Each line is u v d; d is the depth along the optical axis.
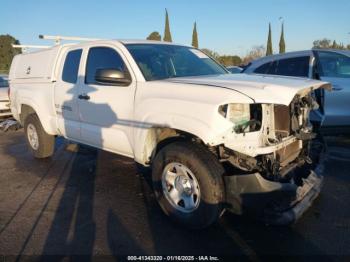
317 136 4.62
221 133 3.07
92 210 4.09
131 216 3.90
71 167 5.83
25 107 6.60
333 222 3.63
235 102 3.06
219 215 3.34
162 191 3.68
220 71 4.81
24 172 5.64
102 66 4.56
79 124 4.97
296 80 3.73
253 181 3.09
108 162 6.02
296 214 3.17
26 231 3.62
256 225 3.60
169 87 3.61
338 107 6.02
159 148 3.87
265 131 3.32
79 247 3.29
